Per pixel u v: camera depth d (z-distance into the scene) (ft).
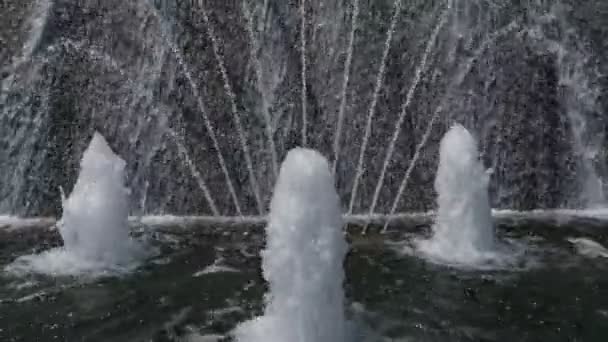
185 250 22.58
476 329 16.58
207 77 29.30
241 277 20.03
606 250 22.56
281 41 29.99
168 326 16.72
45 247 22.71
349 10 30.37
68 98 28.48
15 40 29.27
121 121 28.53
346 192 28.55
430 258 21.58
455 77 29.76
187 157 28.32
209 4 30.17
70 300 18.28
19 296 18.47
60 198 27.35
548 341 15.99
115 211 21.30
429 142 29.14
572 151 29.43
